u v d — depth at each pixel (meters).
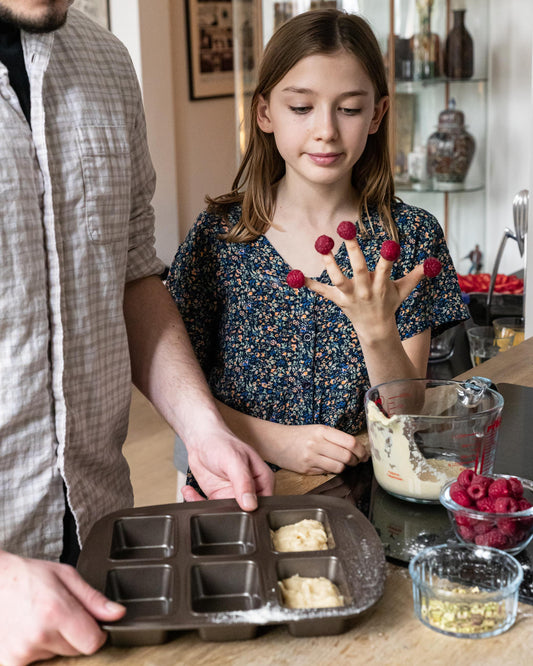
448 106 4.10
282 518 1.04
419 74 4.06
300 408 1.52
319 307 1.51
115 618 0.84
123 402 1.30
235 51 4.20
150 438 3.67
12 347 1.12
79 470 1.23
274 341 1.52
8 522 1.15
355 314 1.23
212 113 5.61
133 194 1.38
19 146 1.12
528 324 2.14
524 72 3.99
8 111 1.12
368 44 1.42
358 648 0.85
